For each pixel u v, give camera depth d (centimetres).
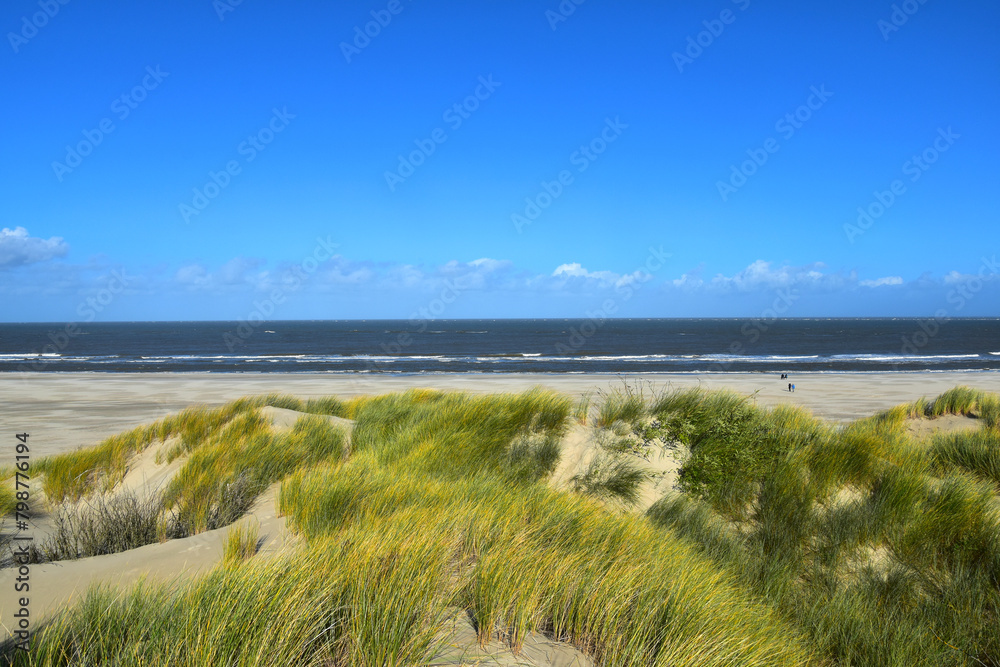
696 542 485
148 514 536
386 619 244
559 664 257
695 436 696
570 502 493
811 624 380
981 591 416
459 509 429
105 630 236
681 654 266
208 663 214
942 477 704
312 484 530
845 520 523
